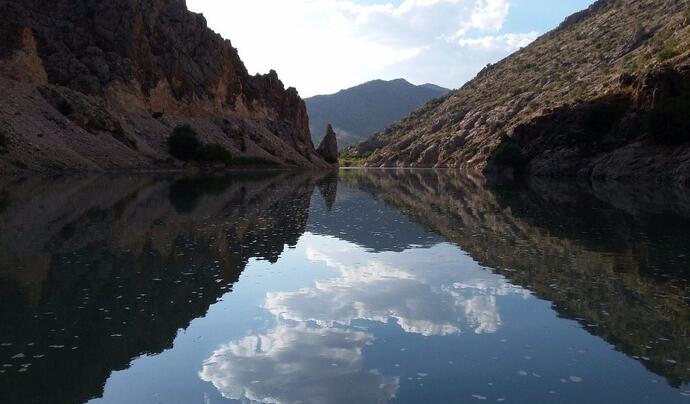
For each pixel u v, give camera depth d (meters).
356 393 9.45
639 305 14.64
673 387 9.70
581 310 14.21
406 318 13.60
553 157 85.88
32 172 59.69
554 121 92.94
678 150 63.84
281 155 130.88
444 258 21.08
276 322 13.27
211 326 12.91
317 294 15.80
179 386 9.73
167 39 111.81
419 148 189.12
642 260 20.50
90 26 95.75
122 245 22.27
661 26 152.88
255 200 43.53
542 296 15.55
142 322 13.08
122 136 83.88
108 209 33.28
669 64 70.06
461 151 158.38
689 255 21.48
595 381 9.95
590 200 45.59
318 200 45.66
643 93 74.94
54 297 14.91
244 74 144.38
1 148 59.25
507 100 179.12
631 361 10.85
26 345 11.49
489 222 31.77
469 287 16.61
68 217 29.41
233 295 15.56
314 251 22.39
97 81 89.12
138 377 10.08
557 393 9.48
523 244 24.19
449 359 10.98
